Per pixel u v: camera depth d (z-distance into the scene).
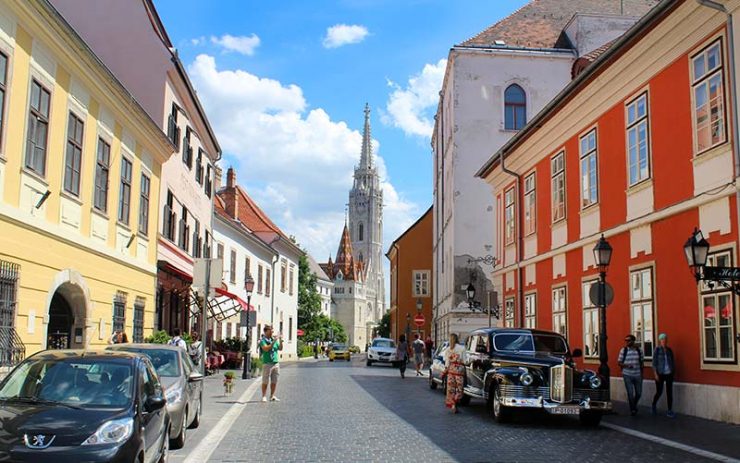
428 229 61.03
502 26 41.22
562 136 22.27
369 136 190.75
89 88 17.55
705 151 14.39
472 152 38.69
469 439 12.31
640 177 17.28
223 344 36.19
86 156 17.59
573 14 39.94
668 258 15.84
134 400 7.97
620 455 10.57
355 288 164.50
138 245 22.38
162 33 28.23
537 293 24.48
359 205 188.38
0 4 12.80
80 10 23.08
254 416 15.85
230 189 47.06
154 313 24.27
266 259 50.50
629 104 17.91
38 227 14.70
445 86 43.88
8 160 13.45
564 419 15.41
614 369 18.41
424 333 59.16
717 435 12.24
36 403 7.78
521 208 26.38
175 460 10.31
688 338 14.95
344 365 47.69
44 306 15.16
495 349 16.36
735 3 13.32
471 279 38.09
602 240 15.81
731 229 13.60
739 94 13.32
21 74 13.87
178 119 28.09
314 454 10.74
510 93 39.06
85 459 6.85
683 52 15.35
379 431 13.32
